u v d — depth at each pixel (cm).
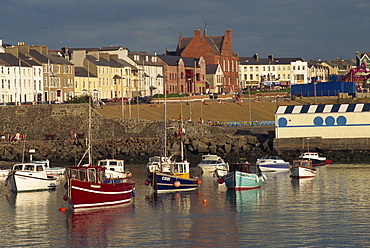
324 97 19800
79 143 14150
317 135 13338
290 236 5612
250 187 8381
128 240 5562
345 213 6556
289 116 13538
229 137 14100
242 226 6019
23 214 6706
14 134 14988
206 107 18112
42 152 13750
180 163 8825
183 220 6319
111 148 13762
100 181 7012
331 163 11688
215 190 8344
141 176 9931
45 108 15262
